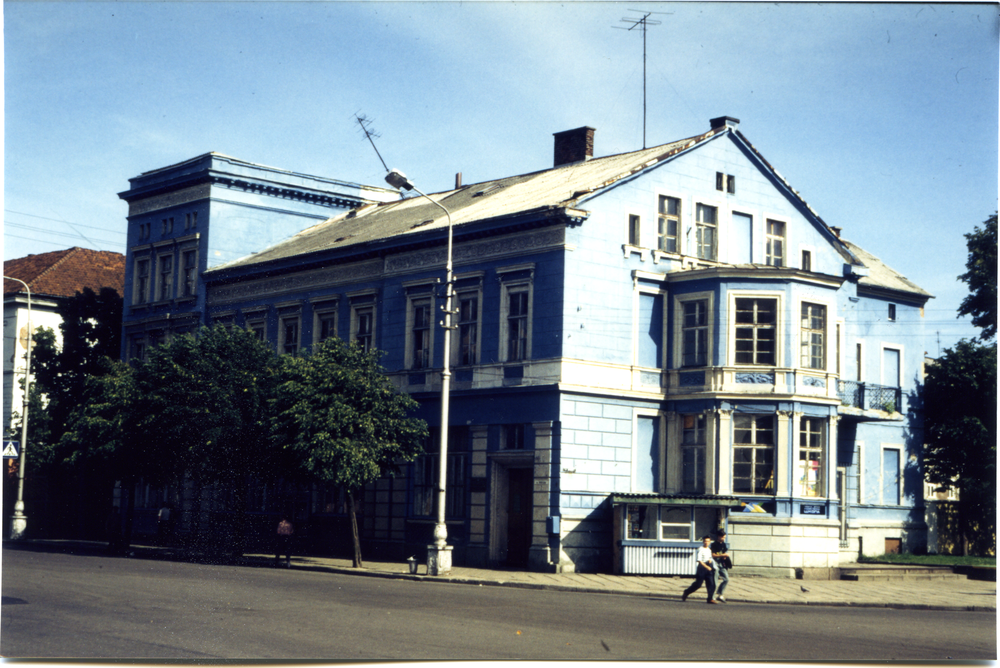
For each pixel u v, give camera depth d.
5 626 15.37
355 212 50.94
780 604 24.28
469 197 42.47
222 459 37.66
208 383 36.69
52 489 49.50
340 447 31.64
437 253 37.22
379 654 13.24
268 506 41.91
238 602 19.52
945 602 25.00
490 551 33.94
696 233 36.25
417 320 37.97
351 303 40.62
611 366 33.56
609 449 33.31
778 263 38.22
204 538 41.75
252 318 45.38
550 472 32.41
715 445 32.94
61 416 50.53
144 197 51.97
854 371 39.62
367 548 38.03
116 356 53.62
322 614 17.73
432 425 36.59
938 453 43.25
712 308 33.69
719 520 31.66
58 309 53.38
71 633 14.76
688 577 31.03
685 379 34.12
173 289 49.50
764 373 32.97
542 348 33.19
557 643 14.80
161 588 22.16
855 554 37.06
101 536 50.03
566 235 32.97
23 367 52.41
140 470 38.88
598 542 32.66
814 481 33.16
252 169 49.16
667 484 34.12
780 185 38.41
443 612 18.75
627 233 34.47
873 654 14.91
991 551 43.00
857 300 40.19
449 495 35.81
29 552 36.38
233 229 48.69
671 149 36.06
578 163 41.03
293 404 32.84
